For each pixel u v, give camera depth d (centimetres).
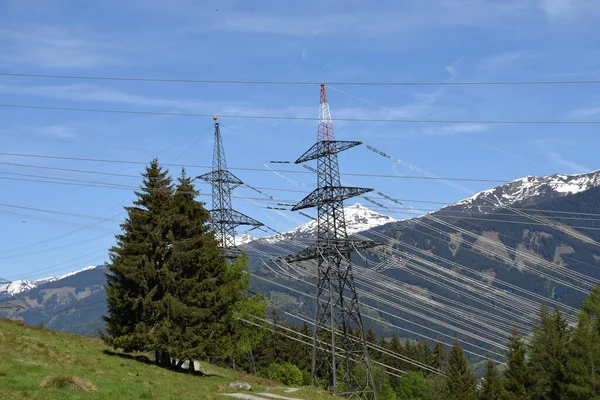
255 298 7419
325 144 7319
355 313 7194
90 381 3881
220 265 6138
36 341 5025
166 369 5541
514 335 10456
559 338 8712
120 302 5606
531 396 8806
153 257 5828
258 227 8844
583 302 8362
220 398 4459
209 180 8806
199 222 6147
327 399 5562
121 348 5778
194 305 5834
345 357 7188
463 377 11738
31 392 3397
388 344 15725
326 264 7362
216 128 8944
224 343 5884
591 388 7475
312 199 7350
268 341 12850
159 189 6041
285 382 10494
